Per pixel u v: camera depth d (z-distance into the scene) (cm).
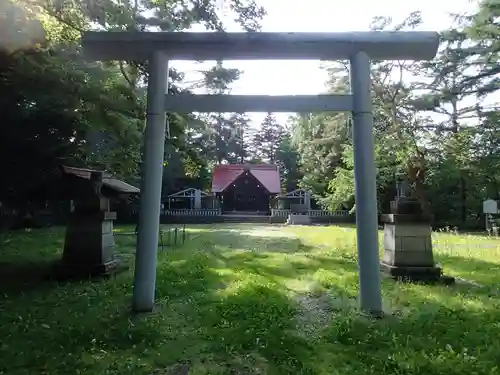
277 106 463
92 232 679
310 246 1209
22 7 568
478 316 427
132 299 478
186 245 1199
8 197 955
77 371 293
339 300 507
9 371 293
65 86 745
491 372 288
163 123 471
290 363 309
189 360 319
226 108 465
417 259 663
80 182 691
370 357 317
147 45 466
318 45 455
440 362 305
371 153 455
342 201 2458
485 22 1563
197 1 655
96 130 984
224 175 3747
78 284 601
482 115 1969
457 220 2472
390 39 452
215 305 475
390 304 487
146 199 460
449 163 1992
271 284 591
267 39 454
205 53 472
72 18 640
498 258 913
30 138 830
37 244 1150
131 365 305
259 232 1844
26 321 411
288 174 4406
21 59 660
